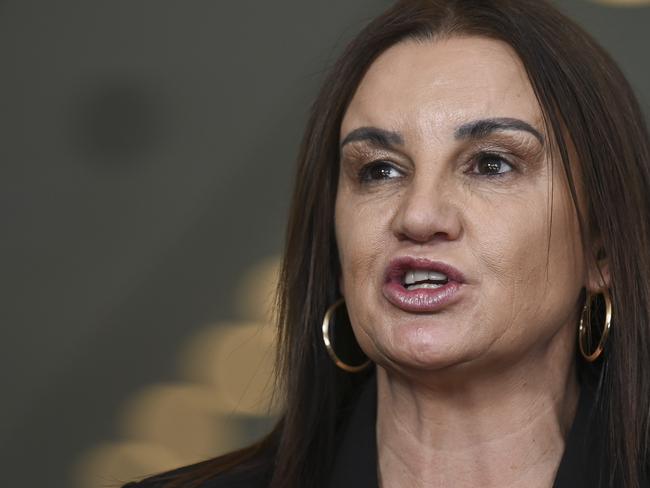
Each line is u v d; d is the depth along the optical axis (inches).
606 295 315.3
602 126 309.4
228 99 671.1
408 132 301.6
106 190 661.9
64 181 664.4
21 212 661.3
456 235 295.0
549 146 301.4
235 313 627.2
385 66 312.8
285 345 339.9
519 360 304.5
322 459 336.5
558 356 314.0
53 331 637.9
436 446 309.1
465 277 294.4
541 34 308.2
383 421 321.1
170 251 648.4
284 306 340.2
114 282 642.8
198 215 650.2
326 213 330.0
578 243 308.3
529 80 303.3
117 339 633.0
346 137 313.6
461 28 310.2
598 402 315.9
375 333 303.0
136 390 620.4
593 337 325.4
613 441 311.0
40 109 674.8
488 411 306.5
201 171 660.7
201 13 684.7
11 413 623.5
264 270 629.6
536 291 300.0
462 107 299.3
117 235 653.3
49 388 627.2
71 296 645.3
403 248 298.2
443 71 304.8
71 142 669.9
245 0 684.7
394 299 297.7
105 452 606.5
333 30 666.8
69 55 682.2
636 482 306.5
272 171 653.3
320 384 339.9
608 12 621.9
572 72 307.9
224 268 637.3
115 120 670.5
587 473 307.1
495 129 298.0
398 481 315.3
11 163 668.7
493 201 297.4
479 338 295.0
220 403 602.9
